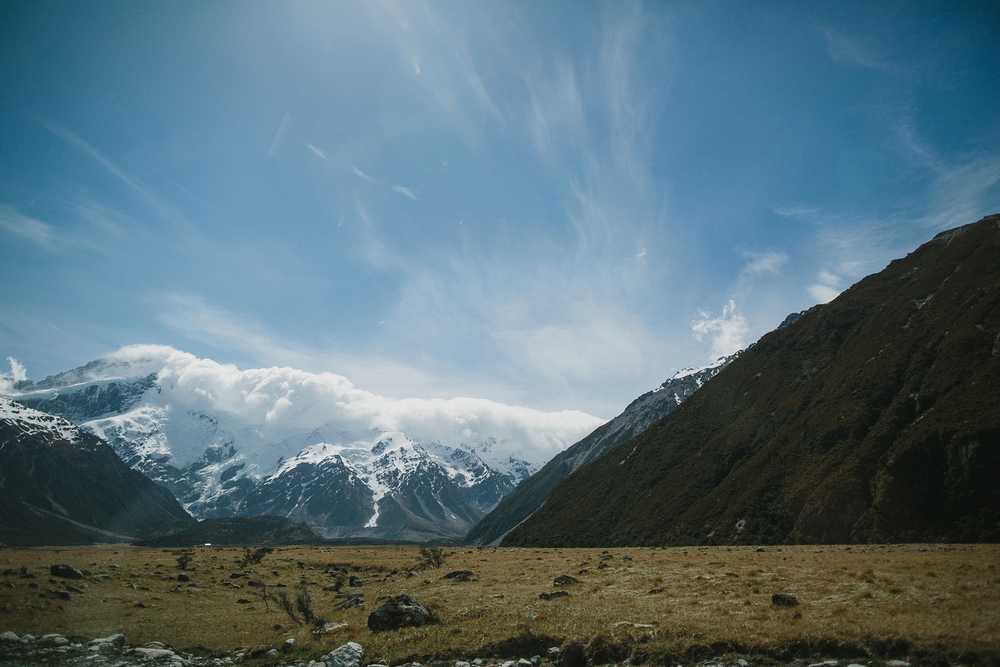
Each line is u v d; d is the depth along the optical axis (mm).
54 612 36688
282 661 26969
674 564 48906
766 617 24484
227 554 104062
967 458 87562
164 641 31797
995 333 108938
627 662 22219
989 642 18953
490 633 26547
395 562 76750
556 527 181750
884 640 20281
